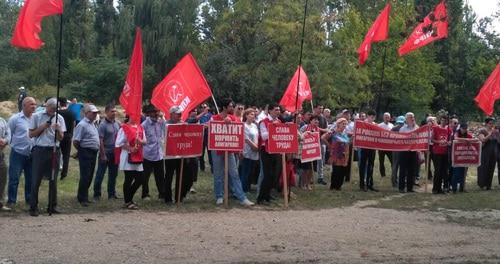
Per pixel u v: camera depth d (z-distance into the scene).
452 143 15.34
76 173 16.09
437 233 9.83
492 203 13.55
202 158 17.77
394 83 49.78
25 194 11.12
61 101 14.47
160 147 12.17
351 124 16.17
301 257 7.80
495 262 7.95
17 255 7.39
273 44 41.91
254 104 42.69
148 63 49.81
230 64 44.03
